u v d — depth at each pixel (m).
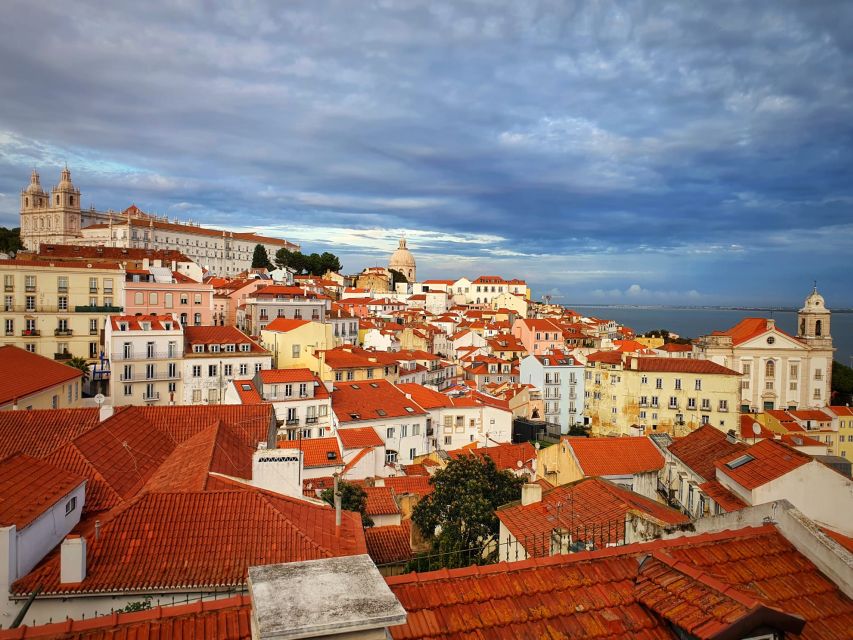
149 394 88.94
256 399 78.75
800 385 134.00
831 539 13.48
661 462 43.53
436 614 11.07
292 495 29.80
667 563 12.45
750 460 29.28
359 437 72.31
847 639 11.64
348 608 9.14
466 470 42.09
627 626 11.31
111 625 10.27
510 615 11.24
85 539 21.50
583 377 124.25
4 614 19.56
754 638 10.47
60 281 103.50
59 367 63.94
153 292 113.38
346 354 103.38
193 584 20.48
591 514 26.52
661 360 113.44
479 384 139.38
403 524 43.22
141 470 32.22
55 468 25.48
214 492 24.70
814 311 136.50
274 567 10.41
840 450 107.31
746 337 135.88
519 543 26.14
